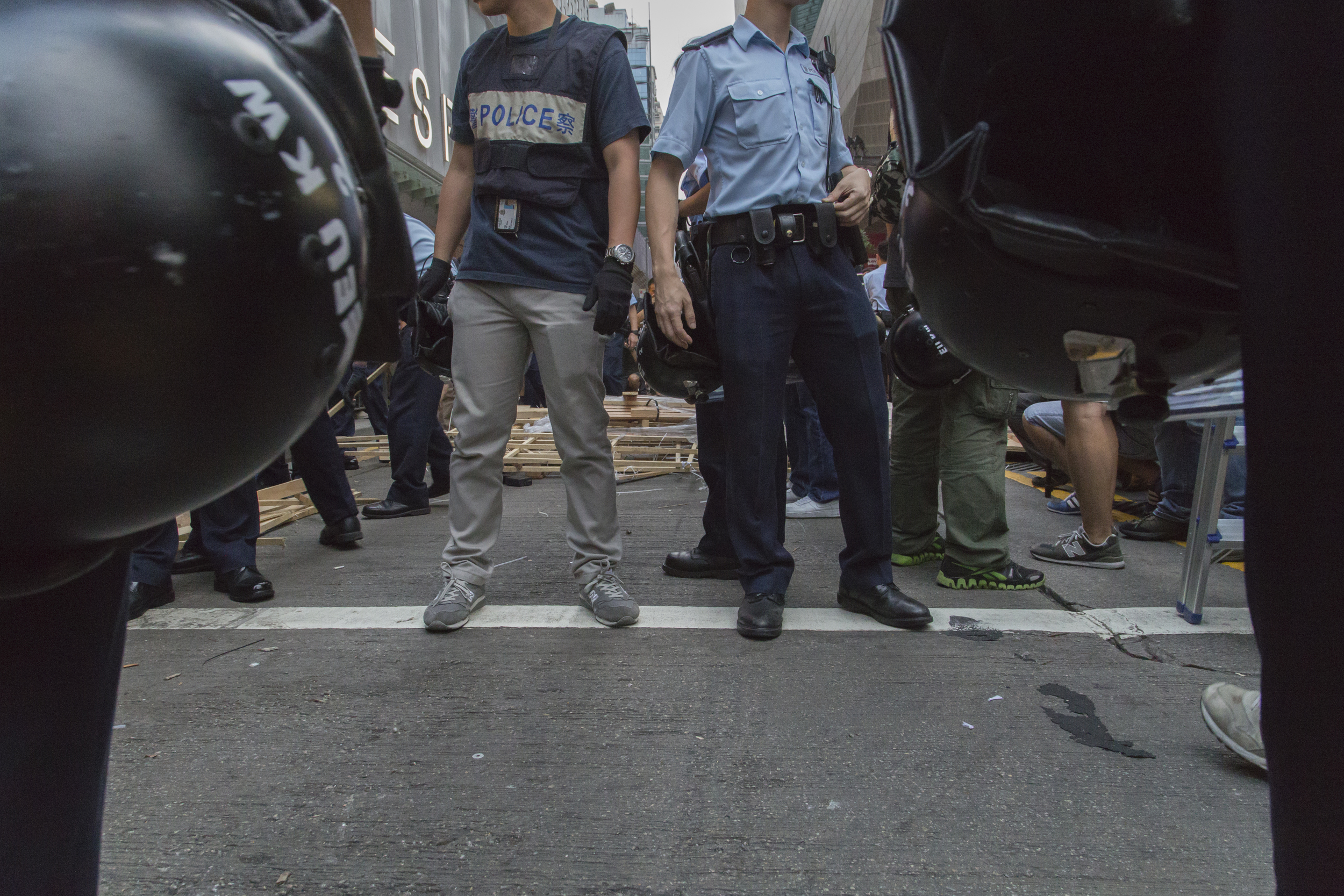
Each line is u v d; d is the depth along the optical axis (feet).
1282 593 1.85
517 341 8.87
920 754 5.85
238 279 1.42
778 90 8.33
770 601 8.29
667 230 8.63
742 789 5.40
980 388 9.85
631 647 8.00
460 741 6.06
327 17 1.84
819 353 8.64
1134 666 7.49
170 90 1.38
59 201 1.25
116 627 2.42
